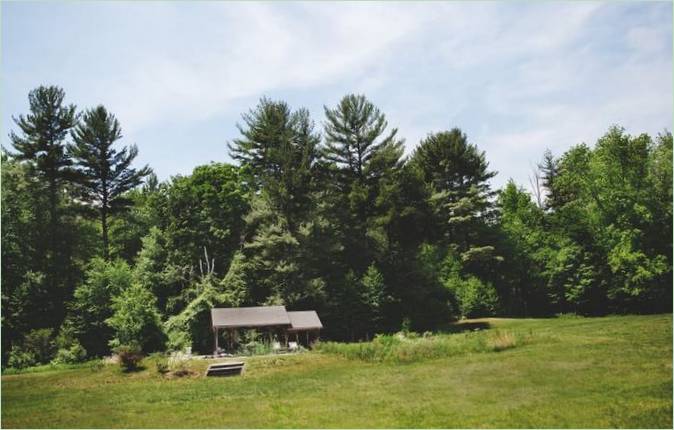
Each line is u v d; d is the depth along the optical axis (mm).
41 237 47938
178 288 51156
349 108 57875
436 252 62875
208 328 45156
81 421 18547
